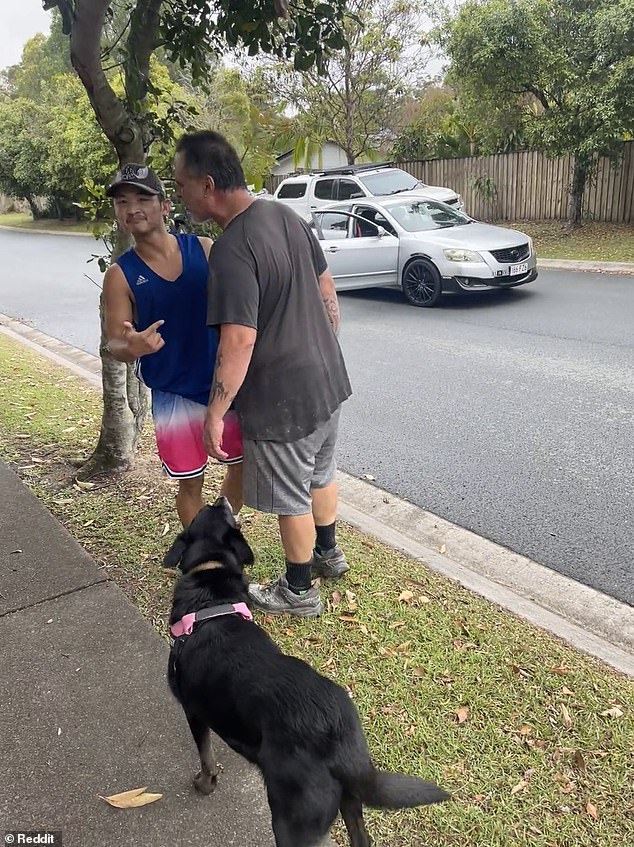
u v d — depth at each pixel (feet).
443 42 51.78
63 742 8.39
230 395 9.10
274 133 57.41
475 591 11.55
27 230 104.01
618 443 17.49
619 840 7.09
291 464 9.98
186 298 10.25
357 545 13.10
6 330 34.99
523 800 7.55
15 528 13.39
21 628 10.44
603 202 54.70
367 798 6.16
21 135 110.01
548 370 23.81
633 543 13.04
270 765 6.11
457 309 34.30
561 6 46.32
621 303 32.96
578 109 47.24
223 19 13.53
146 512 14.15
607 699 8.98
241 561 8.26
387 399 21.84
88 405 21.16
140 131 14.05
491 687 9.22
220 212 9.37
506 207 61.72
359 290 41.16
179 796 7.70
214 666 6.84
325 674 9.53
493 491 15.35
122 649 9.96
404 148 70.79
